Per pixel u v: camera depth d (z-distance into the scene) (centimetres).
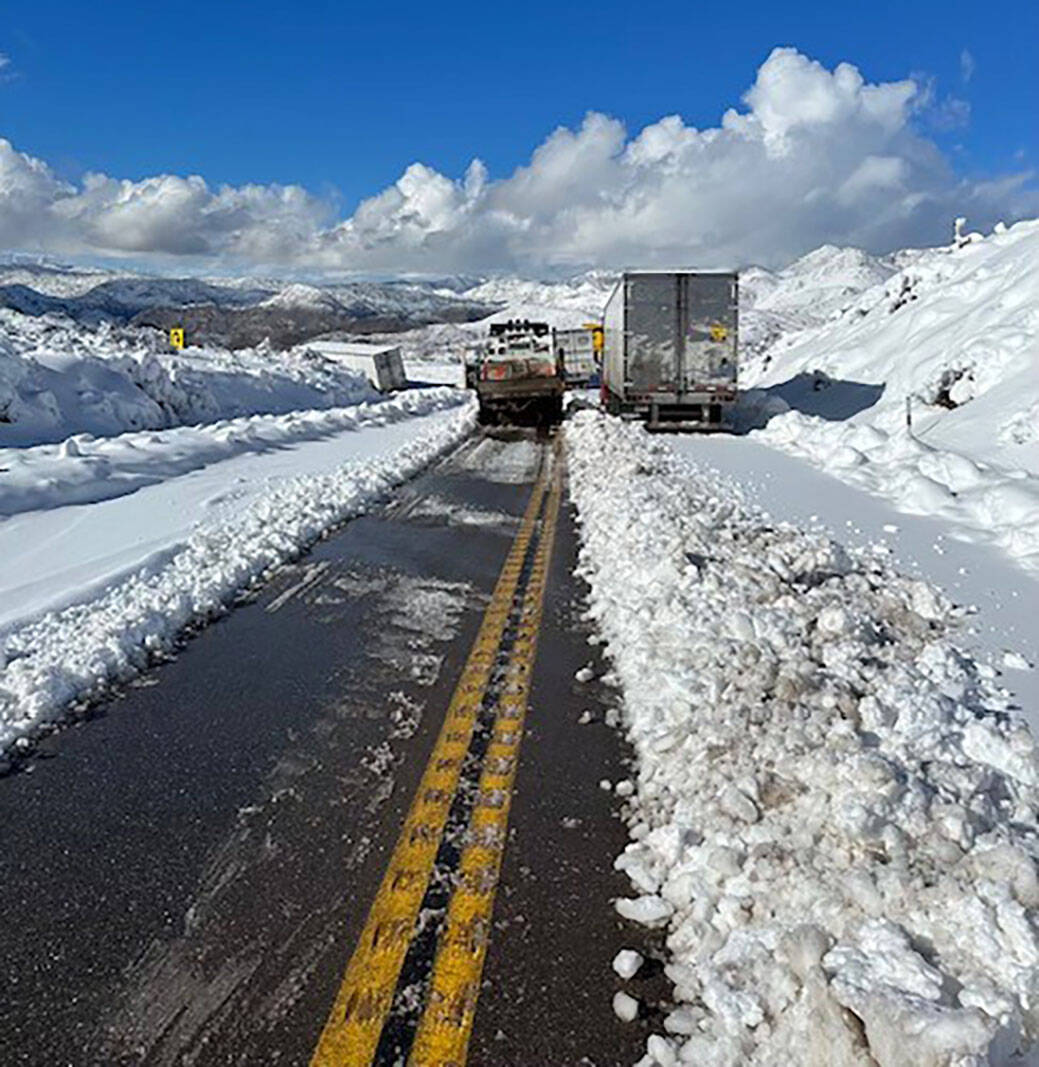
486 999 254
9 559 776
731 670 441
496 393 2273
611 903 297
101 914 297
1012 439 1085
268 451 1695
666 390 1897
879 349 2066
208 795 378
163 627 595
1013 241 2044
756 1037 229
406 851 331
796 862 285
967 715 388
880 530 832
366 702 476
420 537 910
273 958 274
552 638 580
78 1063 235
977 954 237
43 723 453
